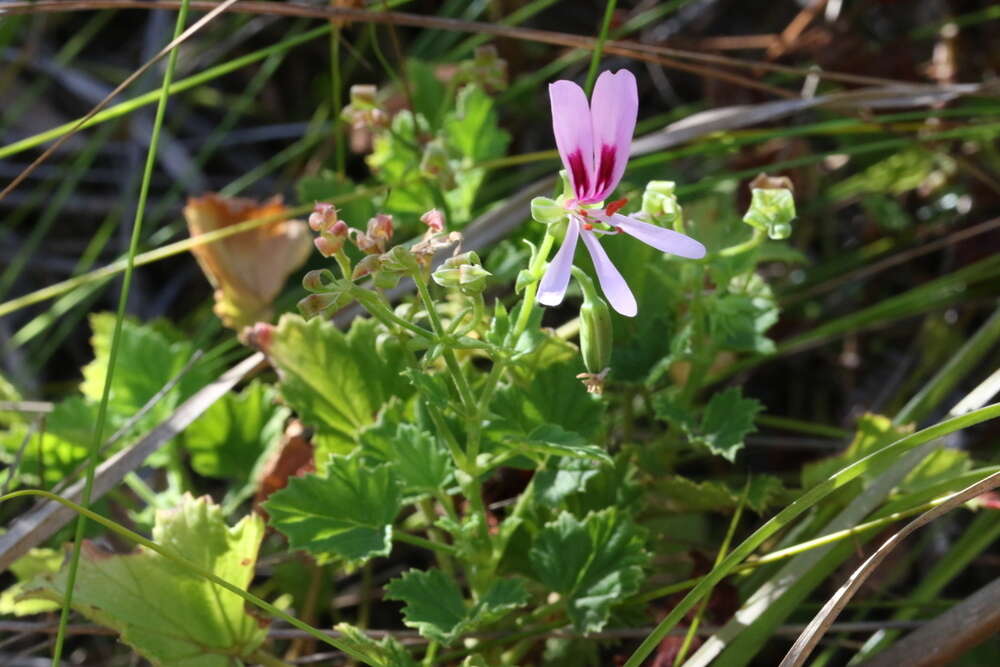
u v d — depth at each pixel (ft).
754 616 1.55
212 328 1.96
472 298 1.44
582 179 1.41
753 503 1.60
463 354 1.61
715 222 1.78
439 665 1.61
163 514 1.55
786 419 1.95
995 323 1.71
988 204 1.99
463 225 1.81
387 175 1.80
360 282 1.81
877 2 2.23
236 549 1.55
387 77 2.45
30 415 1.84
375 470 1.54
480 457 1.52
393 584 1.51
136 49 2.56
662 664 1.57
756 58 2.35
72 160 2.39
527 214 1.80
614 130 1.41
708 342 1.62
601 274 1.40
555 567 1.54
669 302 1.70
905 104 1.84
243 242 1.83
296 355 1.64
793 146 2.00
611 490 1.61
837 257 2.12
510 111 2.27
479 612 1.49
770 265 2.02
